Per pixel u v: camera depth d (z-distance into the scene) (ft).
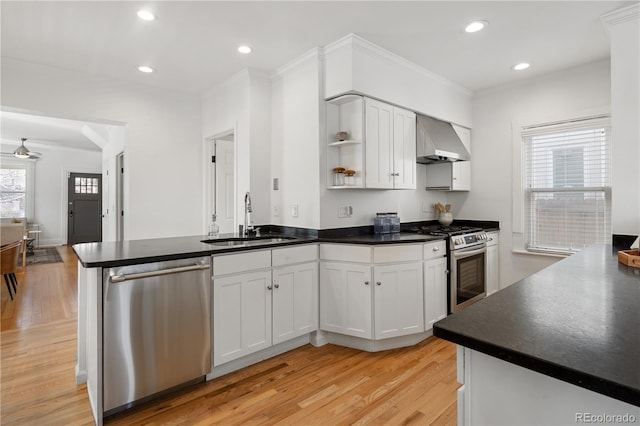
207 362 7.39
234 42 9.44
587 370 2.14
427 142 11.41
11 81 10.14
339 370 8.04
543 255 12.11
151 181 12.69
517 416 2.63
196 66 10.98
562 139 11.82
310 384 7.41
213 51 9.94
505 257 13.07
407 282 9.29
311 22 8.49
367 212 11.44
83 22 8.27
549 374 2.26
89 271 6.77
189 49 9.81
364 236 10.30
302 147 10.55
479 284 11.77
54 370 7.94
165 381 6.79
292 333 8.99
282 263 8.77
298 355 8.90
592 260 6.04
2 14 7.86
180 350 6.98
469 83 12.82
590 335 2.70
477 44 9.72
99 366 6.03
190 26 8.57
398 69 10.72
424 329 9.57
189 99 13.62
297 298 9.12
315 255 9.58
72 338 9.77
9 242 13.69
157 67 11.00
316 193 10.11
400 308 9.19
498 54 10.37
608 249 7.31
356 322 9.10
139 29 8.64
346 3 7.68
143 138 12.51
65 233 28.89
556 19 8.39
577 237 11.55
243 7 7.77
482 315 3.21
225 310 7.70
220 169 14.07
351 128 10.14
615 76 7.89
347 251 9.20
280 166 11.35
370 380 7.55
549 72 11.79
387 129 10.52
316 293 9.57
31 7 7.60
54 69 10.80
